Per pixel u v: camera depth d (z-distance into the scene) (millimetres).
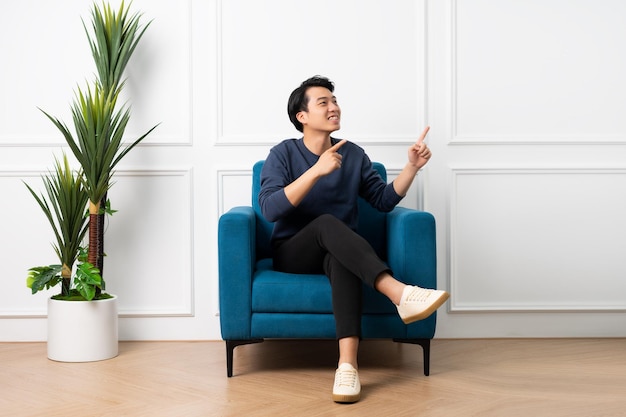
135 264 2854
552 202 2879
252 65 2867
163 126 2863
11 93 2836
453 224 2867
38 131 2840
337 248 2059
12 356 2580
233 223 2176
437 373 2271
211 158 2865
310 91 2393
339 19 2873
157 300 2857
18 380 2219
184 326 2865
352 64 2873
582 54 2879
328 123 2363
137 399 1986
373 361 2457
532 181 2873
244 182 2865
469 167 2861
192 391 2068
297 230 2371
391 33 2877
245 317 2172
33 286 2480
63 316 2482
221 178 2861
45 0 2838
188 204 2846
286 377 2238
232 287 2172
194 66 2863
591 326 2875
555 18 2877
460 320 2873
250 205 2865
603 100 2883
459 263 2879
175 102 2865
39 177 2840
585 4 2875
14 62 2834
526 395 2002
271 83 2869
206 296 2865
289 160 2418
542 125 2879
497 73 2875
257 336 2182
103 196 2641
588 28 2879
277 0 2863
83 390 2090
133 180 2848
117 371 2334
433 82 2879
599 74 2881
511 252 2879
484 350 2637
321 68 2873
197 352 2635
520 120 2879
